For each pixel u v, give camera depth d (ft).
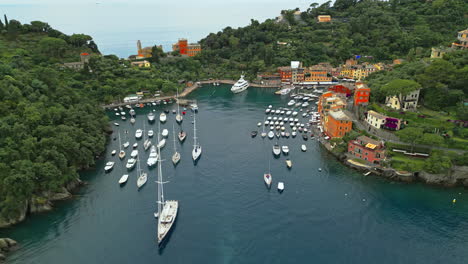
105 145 607.78
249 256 345.31
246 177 493.36
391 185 470.39
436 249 351.05
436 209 417.49
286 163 533.96
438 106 582.76
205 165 530.68
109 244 359.05
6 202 380.99
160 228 370.94
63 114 558.97
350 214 408.26
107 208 420.77
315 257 342.64
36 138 455.22
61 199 436.76
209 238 370.53
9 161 407.03
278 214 408.87
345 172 507.30
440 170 465.06
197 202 433.89
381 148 525.75
